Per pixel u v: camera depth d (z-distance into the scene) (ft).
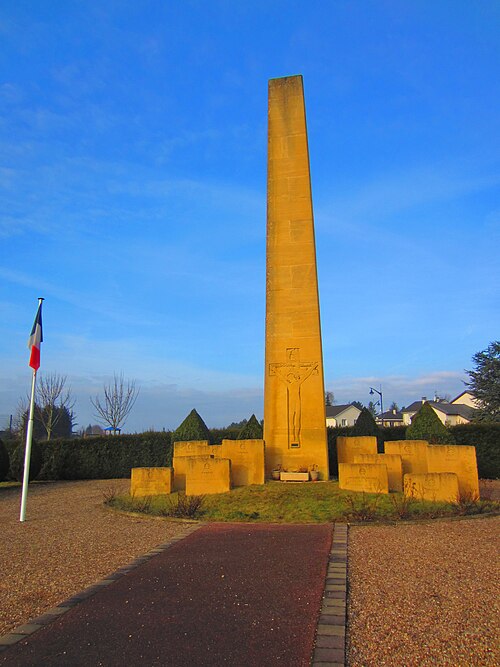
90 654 14.98
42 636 16.34
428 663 14.17
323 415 48.62
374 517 34.04
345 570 22.65
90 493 56.24
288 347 50.08
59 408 142.41
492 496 45.80
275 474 47.24
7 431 164.35
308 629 16.37
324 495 39.78
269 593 19.83
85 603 19.19
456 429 69.77
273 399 49.67
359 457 45.62
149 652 15.03
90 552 27.89
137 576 22.44
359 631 16.30
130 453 79.92
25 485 40.37
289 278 51.11
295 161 52.95
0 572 24.47
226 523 34.35
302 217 51.85
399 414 270.87
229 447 46.34
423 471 48.85
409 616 17.38
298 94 54.29
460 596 19.22
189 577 22.12
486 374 144.66
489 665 13.98
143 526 34.71
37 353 43.68
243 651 14.96
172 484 46.68
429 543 27.73
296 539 28.86
